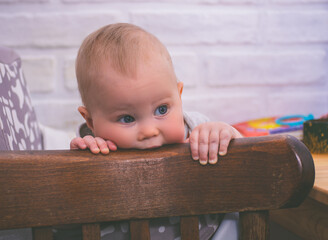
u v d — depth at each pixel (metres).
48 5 1.28
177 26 1.33
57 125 1.29
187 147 0.48
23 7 1.27
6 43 1.27
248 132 1.06
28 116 0.87
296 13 1.41
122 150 0.48
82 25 1.29
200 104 1.36
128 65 0.54
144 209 0.46
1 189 0.43
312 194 0.55
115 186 0.45
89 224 0.45
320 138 0.83
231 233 0.56
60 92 1.29
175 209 0.46
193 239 0.47
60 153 0.45
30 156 0.44
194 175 0.47
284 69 1.41
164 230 0.53
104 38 0.58
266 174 0.47
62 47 1.29
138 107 0.54
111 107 0.55
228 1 1.36
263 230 0.48
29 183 0.43
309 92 1.44
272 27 1.40
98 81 0.55
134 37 0.57
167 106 0.57
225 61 1.37
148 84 0.54
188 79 1.35
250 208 0.47
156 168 0.46
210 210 0.47
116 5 1.30
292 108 1.43
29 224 0.43
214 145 0.47
